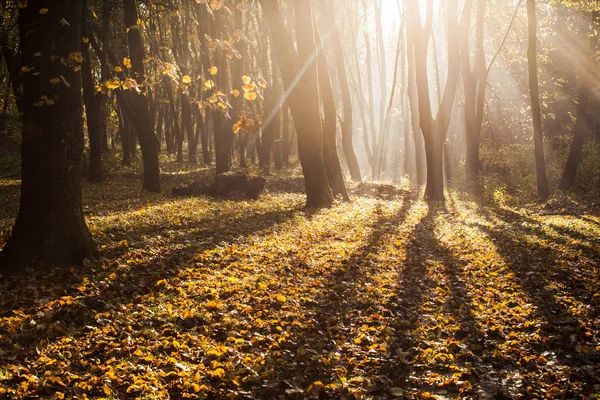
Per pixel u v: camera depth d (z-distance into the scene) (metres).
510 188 27.02
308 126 18.69
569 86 36.00
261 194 22.91
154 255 9.80
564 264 10.40
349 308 7.72
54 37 8.65
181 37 28.58
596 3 24.27
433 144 23.55
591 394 5.07
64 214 8.92
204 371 5.24
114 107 41.75
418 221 17.14
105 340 5.80
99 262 9.01
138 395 4.68
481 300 8.45
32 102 8.71
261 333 6.46
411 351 6.29
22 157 8.83
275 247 11.34
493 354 6.22
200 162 49.19
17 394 4.46
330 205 19.09
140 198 21.22
